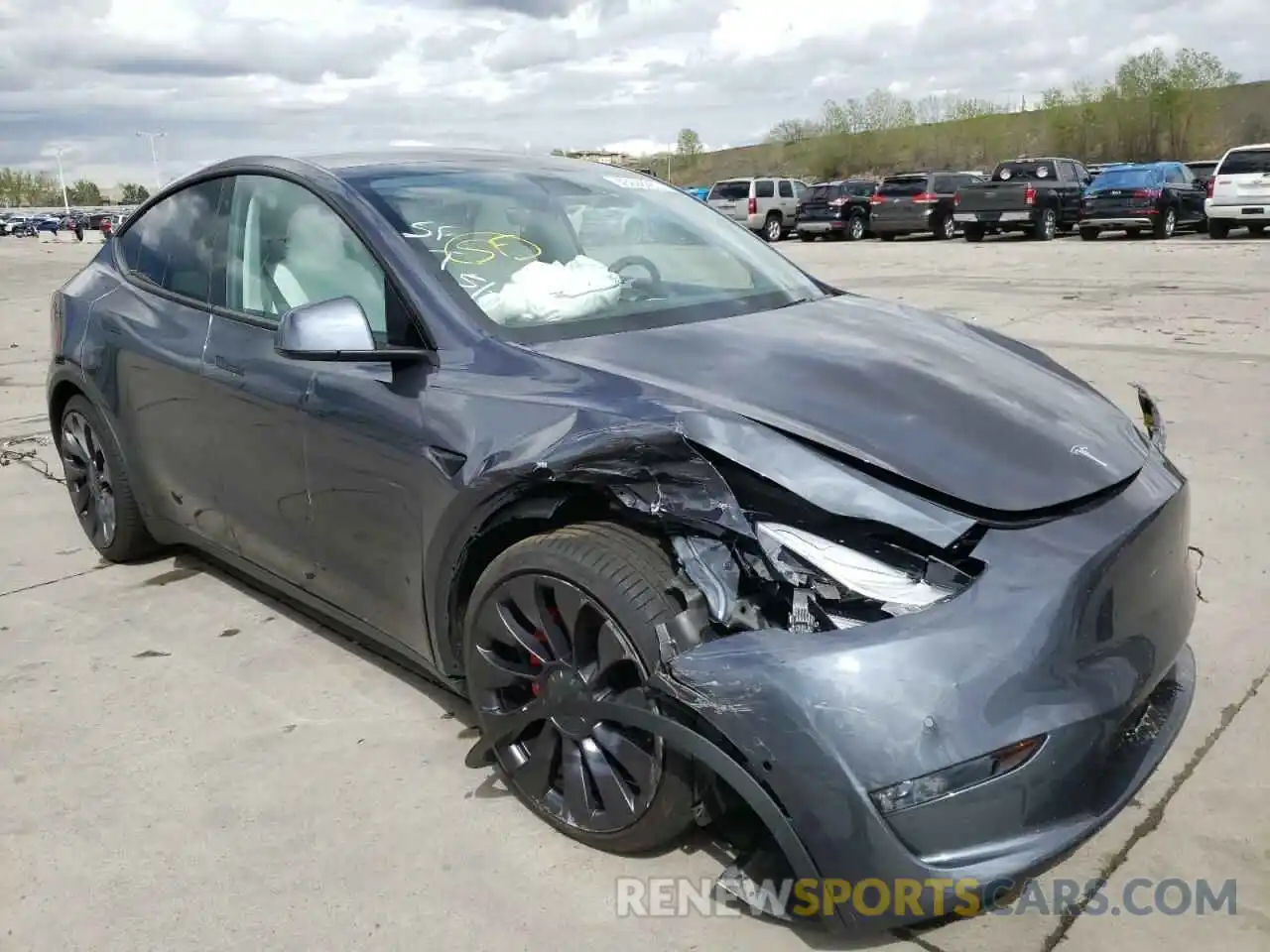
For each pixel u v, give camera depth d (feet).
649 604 7.38
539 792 8.59
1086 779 7.02
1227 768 9.22
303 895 7.98
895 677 6.58
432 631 9.29
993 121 261.03
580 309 9.90
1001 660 6.72
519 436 8.25
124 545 14.28
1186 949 7.23
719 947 7.34
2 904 7.96
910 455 7.49
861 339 9.67
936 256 64.69
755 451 7.30
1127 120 215.10
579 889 7.96
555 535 7.99
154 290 13.06
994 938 7.38
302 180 11.10
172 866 8.36
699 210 13.17
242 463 11.25
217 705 10.78
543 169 12.46
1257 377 23.54
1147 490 8.04
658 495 7.32
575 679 7.91
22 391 27.55
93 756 9.91
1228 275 45.03
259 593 13.56
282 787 9.35
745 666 6.79
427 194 10.87
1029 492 7.41
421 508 9.00
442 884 8.06
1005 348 10.43
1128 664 7.39
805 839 6.71
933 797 6.54
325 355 8.88
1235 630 11.68
